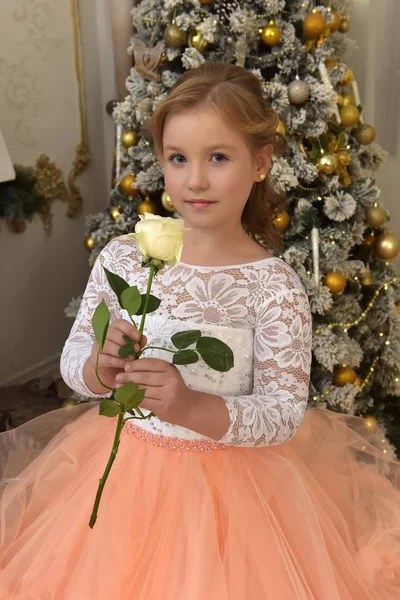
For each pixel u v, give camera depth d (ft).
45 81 6.82
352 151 5.29
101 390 2.97
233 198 2.91
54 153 7.13
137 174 5.25
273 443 2.93
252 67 4.82
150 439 3.15
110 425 3.52
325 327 5.00
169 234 2.24
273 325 3.03
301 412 3.01
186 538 2.81
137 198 5.51
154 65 4.94
